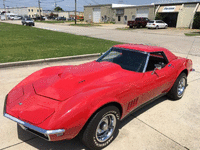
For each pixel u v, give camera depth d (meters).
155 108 4.09
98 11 55.97
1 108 3.79
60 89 2.69
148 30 29.38
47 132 2.10
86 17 60.59
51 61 7.54
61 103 2.38
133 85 3.01
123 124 3.42
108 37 18.20
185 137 3.11
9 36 16.05
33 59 7.46
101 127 2.64
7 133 3.04
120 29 30.64
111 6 51.22
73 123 2.21
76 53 9.11
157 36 20.19
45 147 2.75
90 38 16.72
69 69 3.38
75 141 2.90
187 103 4.38
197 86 5.49
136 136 3.08
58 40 14.39
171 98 4.51
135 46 3.92
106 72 3.20
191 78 6.21
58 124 2.14
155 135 3.12
